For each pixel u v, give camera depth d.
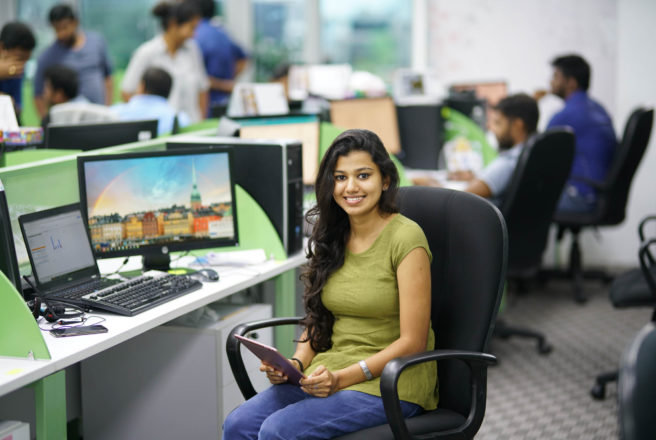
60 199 2.32
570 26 5.34
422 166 4.55
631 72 5.05
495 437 2.74
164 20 5.21
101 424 2.42
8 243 1.91
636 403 1.12
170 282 2.21
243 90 3.72
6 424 1.71
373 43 6.07
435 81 5.11
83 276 2.20
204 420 2.31
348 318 1.86
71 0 6.46
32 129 2.66
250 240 2.63
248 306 2.53
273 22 6.29
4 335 1.71
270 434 1.68
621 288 3.04
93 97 5.50
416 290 1.73
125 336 1.85
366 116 4.39
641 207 5.12
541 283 4.96
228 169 2.45
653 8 4.96
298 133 3.45
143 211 2.37
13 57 4.14
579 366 3.49
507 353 3.69
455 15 5.62
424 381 1.77
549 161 3.22
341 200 1.81
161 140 2.80
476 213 1.81
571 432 2.79
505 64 5.54
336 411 1.70
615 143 4.56
